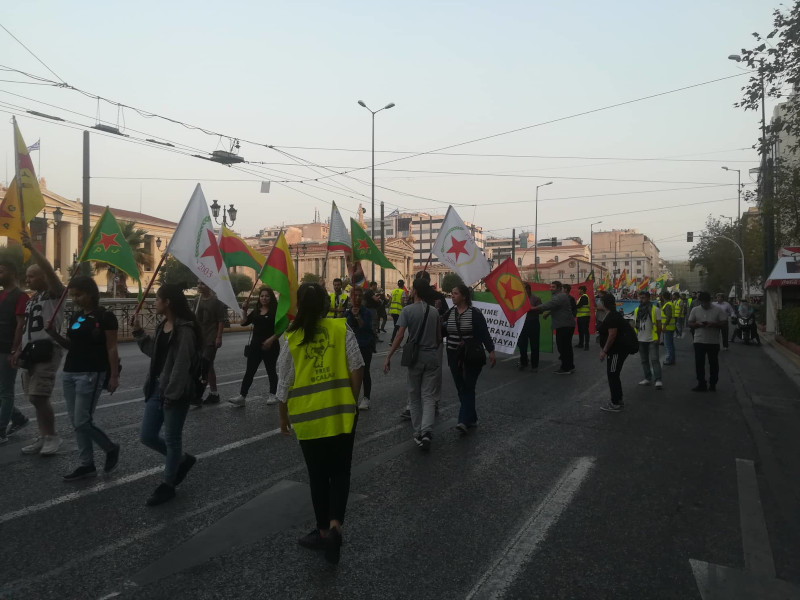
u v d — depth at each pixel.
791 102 12.06
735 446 6.84
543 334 15.45
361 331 8.46
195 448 6.26
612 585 3.57
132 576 3.56
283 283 7.20
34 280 5.81
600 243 145.00
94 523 4.32
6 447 6.16
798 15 10.62
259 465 5.74
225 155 18.19
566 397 9.73
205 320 8.52
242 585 3.48
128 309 19.19
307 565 3.74
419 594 3.41
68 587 3.41
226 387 10.02
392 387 10.35
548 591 3.48
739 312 21.88
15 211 7.21
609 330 8.64
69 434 6.70
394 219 142.38
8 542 3.98
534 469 5.82
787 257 25.52
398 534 4.25
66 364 5.28
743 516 4.73
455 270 11.05
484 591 3.46
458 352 7.20
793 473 5.89
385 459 6.09
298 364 3.83
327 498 3.90
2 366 6.26
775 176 18.89
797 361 15.08
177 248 7.30
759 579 3.70
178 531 4.22
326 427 3.74
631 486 5.38
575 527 4.43
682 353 17.50
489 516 4.61
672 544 4.18
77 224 57.72
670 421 8.07
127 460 5.81
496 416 8.21
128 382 10.24
